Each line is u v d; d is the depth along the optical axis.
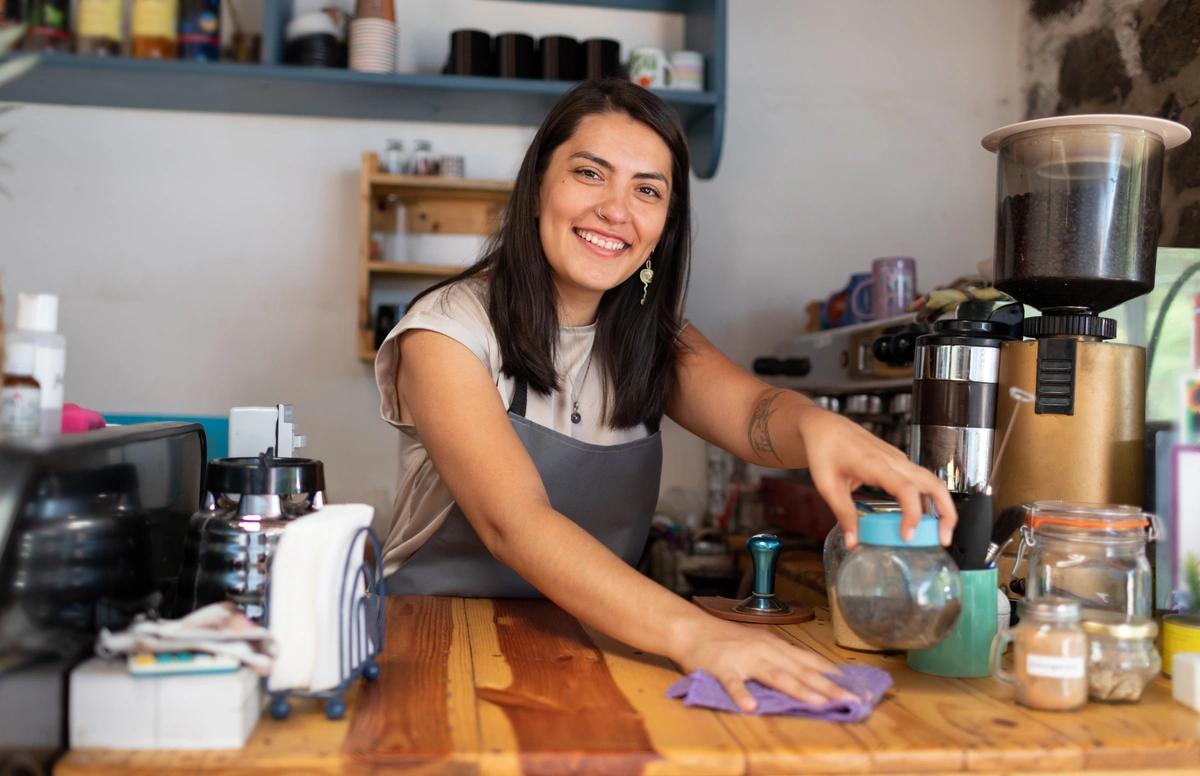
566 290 1.65
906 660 1.23
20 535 0.85
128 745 0.90
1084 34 2.72
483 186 2.75
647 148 1.55
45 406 1.07
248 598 1.09
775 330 3.05
